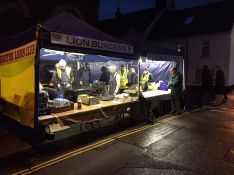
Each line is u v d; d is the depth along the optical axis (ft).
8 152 17.16
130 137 22.99
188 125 27.86
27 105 18.84
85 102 23.24
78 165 16.92
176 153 19.17
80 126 24.89
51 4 45.91
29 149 18.03
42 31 17.67
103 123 27.37
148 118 28.58
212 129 26.25
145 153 19.11
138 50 27.02
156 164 17.13
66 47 19.13
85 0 52.80
